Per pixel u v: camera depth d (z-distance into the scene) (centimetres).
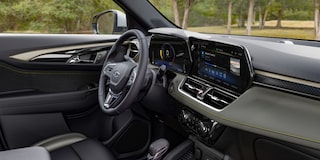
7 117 157
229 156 138
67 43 187
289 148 105
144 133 187
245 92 114
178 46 151
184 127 158
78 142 145
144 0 184
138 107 178
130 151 185
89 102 189
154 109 162
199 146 155
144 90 138
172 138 185
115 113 127
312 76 94
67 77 184
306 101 95
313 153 97
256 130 105
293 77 99
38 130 168
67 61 190
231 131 128
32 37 176
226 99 124
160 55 166
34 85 174
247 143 123
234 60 117
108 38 202
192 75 148
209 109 125
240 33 150
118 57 143
